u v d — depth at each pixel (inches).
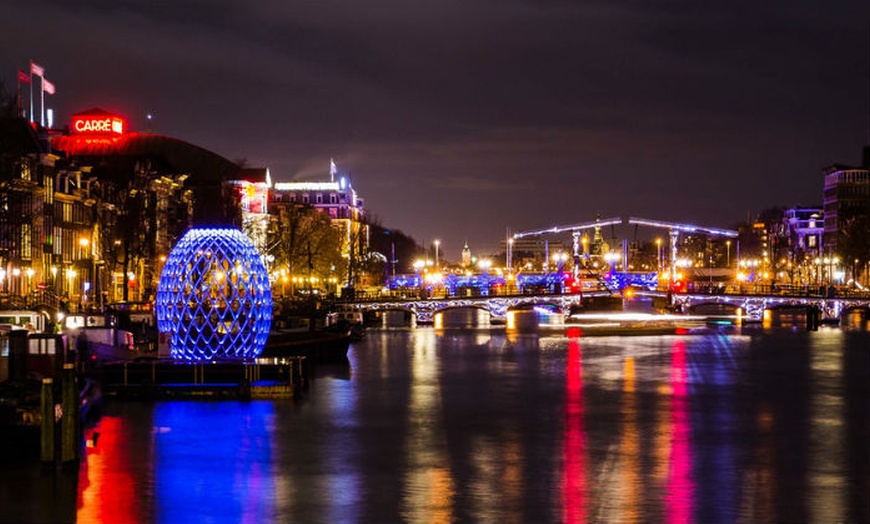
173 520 1640.0
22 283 4104.3
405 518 1663.4
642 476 1939.0
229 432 2279.8
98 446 2130.9
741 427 2454.5
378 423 2448.3
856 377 3503.9
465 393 3009.4
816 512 1715.1
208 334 2994.6
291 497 1772.9
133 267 5280.5
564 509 1715.1
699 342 5147.6
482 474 1947.6
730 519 1672.0
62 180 4613.7
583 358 4180.6
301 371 2842.0
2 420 1899.6
